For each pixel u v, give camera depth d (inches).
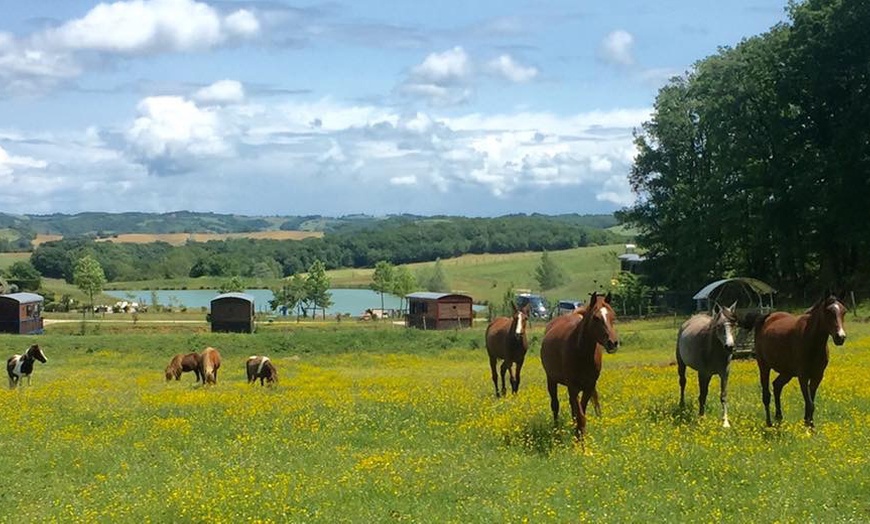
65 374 1621.6
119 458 658.2
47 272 7377.0
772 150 2677.2
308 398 948.6
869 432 625.0
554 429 668.1
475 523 454.6
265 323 3420.3
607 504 477.1
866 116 2405.3
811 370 658.2
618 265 6245.1
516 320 900.0
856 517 440.5
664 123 3230.8
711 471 529.0
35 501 549.3
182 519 485.1
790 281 2901.1
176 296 6038.4
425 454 622.2
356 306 5369.1
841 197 2444.6
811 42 2470.5
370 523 460.4
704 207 2974.9
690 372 1109.1
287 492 520.1
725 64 2753.4
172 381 1456.7
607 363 1487.5
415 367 1717.5
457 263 7746.1
